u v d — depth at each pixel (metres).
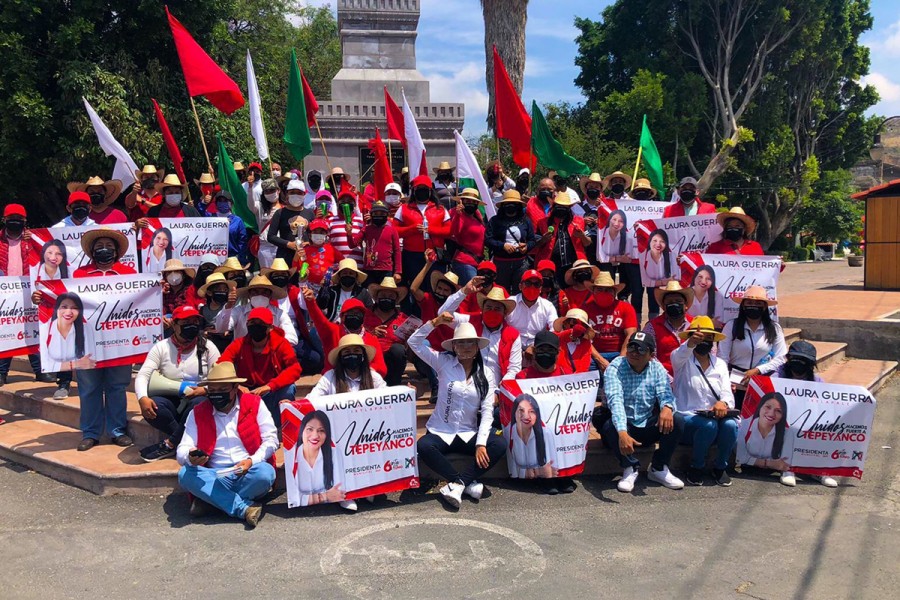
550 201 9.99
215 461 5.80
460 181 12.28
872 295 16.41
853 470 6.73
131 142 15.96
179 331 6.69
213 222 8.62
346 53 18.11
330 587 4.68
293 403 5.89
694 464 6.80
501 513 6.00
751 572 4.91
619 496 6.44
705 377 6.89
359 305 6.73
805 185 37.31
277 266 7.41
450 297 7.10
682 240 8.73
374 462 6.09
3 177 16.23
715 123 34.03
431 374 7.81
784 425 6.79
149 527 5.64
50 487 6.53
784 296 16.55
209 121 17.56
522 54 16.02
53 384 9.07
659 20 33.81
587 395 6.61
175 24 10.02
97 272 7.53
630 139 31.61
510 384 6.53
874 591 4.64
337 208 9.86
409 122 11.41
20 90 15.23
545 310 7.61
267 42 25.77
